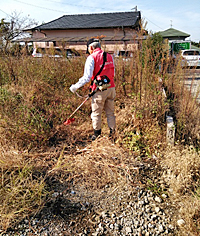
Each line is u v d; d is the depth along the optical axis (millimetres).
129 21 25859
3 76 5535
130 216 2557
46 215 2510
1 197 2494
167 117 4195
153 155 3656
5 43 6133
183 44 15125
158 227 2424
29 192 2578
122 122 4289
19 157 3096
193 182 3002
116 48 6074
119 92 5336
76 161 3324
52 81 5648
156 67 5215
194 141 4000
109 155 3463
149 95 4469
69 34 27047
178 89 5074
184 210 2551
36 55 6375
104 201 2742
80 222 2457
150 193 2877
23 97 4605
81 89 5438
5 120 3611
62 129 4176
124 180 3059
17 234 2289
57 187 2900
